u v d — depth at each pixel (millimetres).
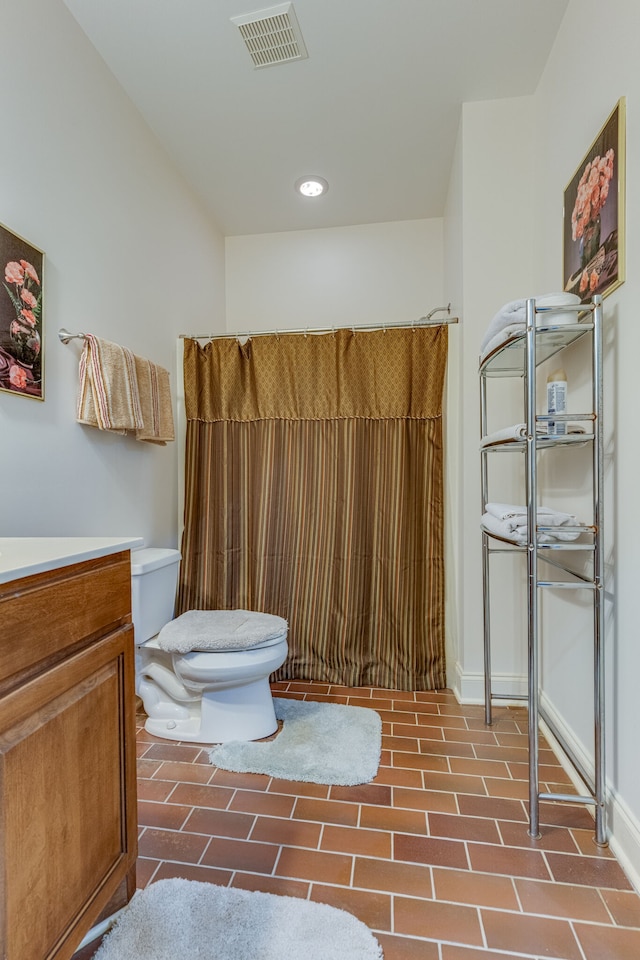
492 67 1750
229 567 2229
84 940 926
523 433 1297
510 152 1919
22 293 1288
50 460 1404
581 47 1429
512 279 1928
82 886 830
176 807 1312
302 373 2199
